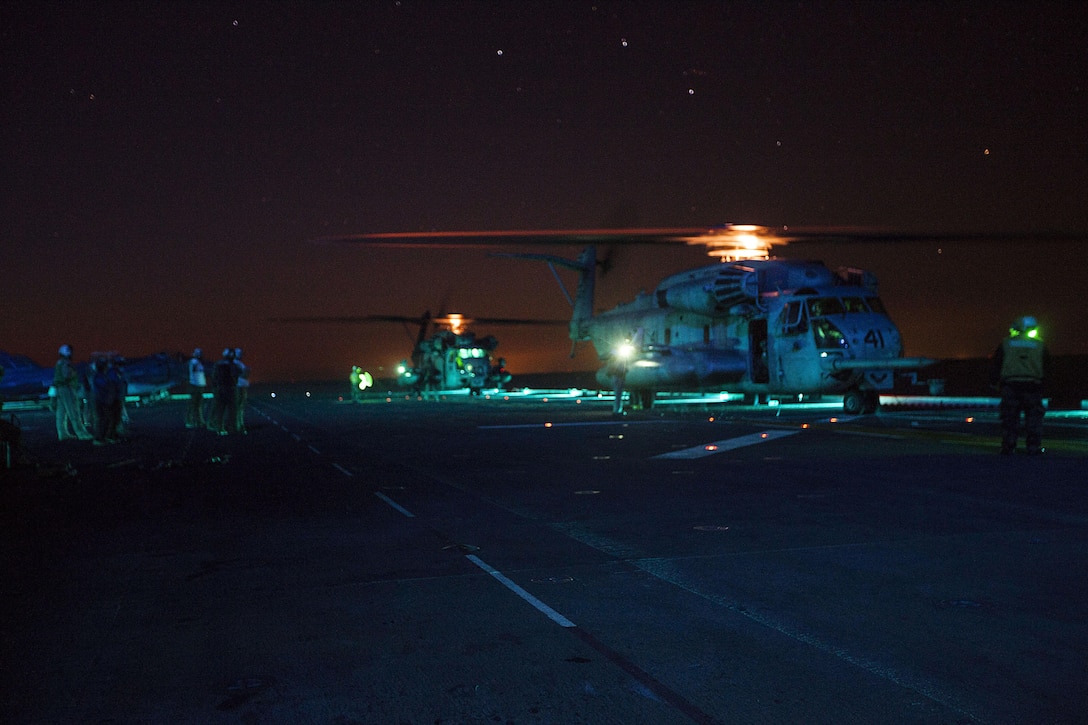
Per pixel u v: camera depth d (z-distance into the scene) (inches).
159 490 417.7
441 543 278.4
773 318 949.2
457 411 1134.4
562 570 237.9
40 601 214.1
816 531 285.1
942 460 475.8
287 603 209.5
